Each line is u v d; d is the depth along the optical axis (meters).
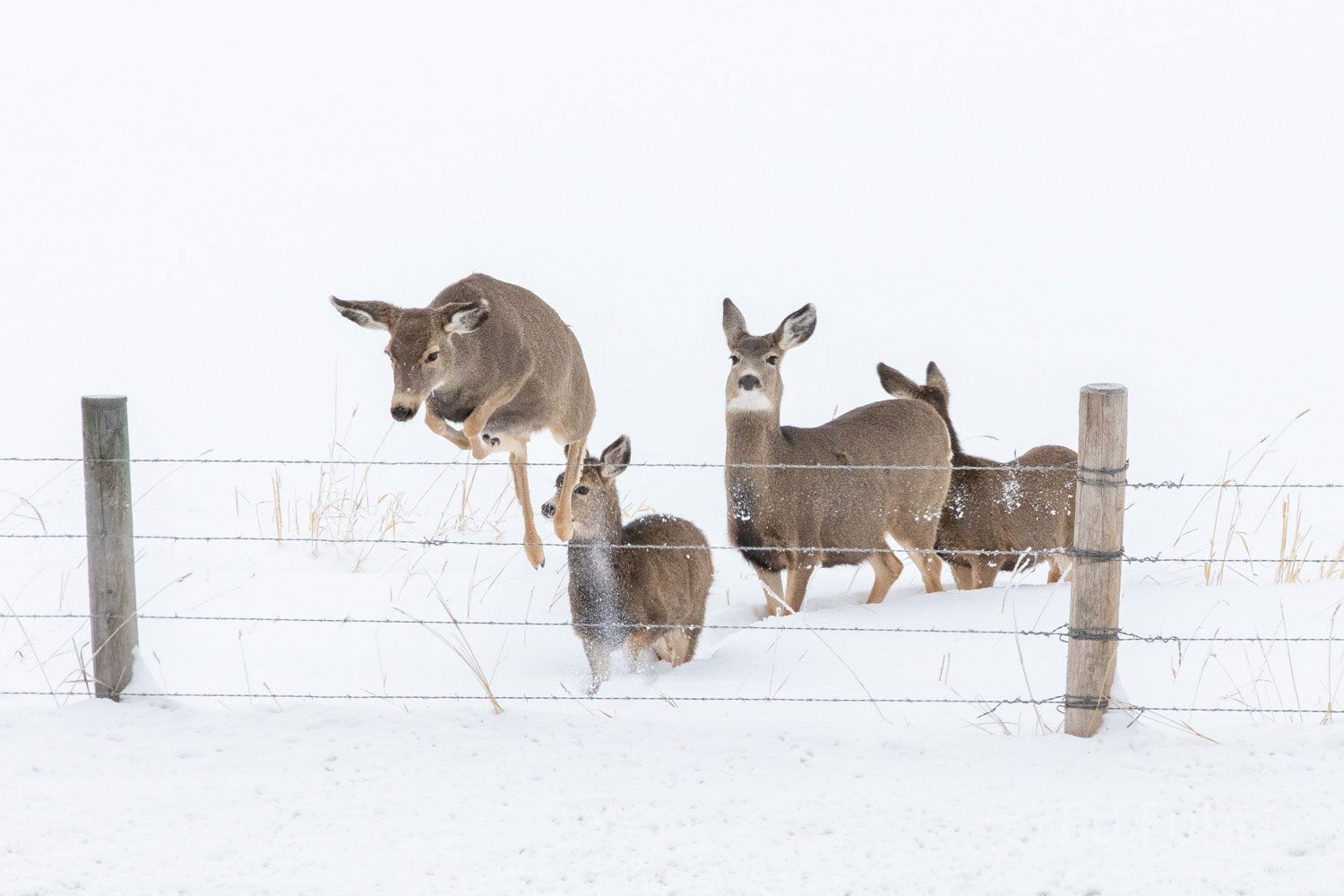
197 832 17.12
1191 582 28.78
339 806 17.88
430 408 33.03
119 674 21.53
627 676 25.64
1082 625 19.72
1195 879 15.60
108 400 20.95
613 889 15.68
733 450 30.47
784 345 30.58
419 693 23.48
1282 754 18.94
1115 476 19.36
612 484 26.48
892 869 16.03
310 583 31.12
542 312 35.03
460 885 15.78
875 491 31.39
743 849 16.61
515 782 18.59
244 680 24.11
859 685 23.03
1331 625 24.36
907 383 35.41
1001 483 32.66
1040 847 16.48
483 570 33.22
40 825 17.22
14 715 20.88
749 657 25.06
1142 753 19.20
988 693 22.39
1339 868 15.68
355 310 31.80
